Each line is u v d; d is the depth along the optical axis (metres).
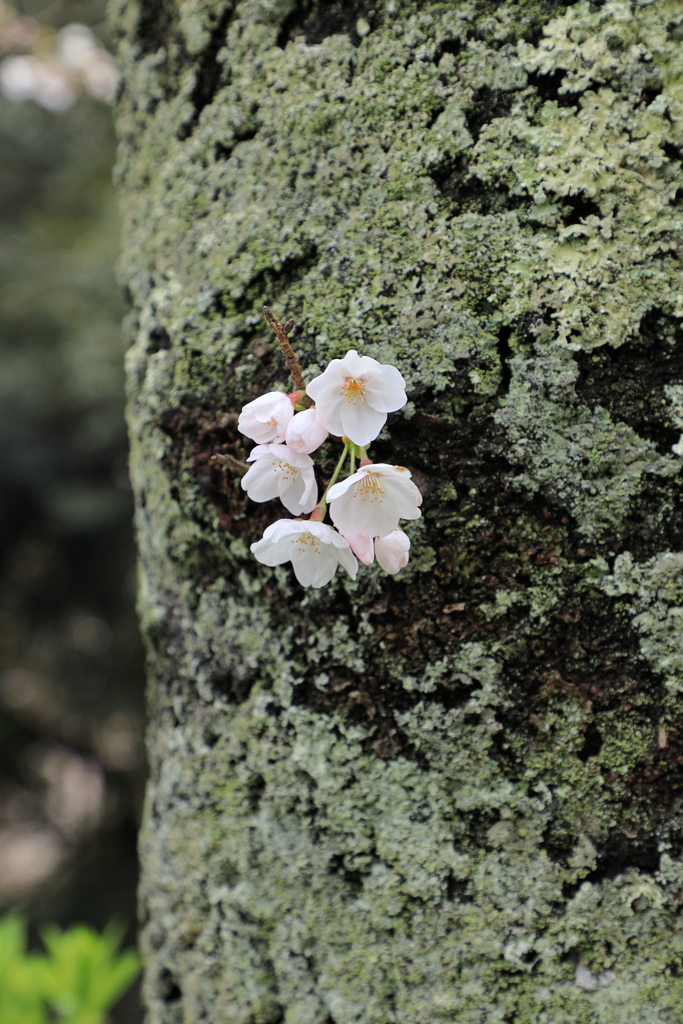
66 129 2.82
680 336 0.59
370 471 0.55
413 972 0.60
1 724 3.12
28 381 2.66
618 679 0.59
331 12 0.61
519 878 0.59
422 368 0.59
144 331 0.65
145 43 0.67
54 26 1.54
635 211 0.59
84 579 3.17
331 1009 0.61
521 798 0.59
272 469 0.58
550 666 0.59
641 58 0.59
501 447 0.59
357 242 0.60
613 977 0.59
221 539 0.62
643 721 0.59
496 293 0.59
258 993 0.62
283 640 0.61
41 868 3.31
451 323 0.59
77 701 3.05
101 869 2.94
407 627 0.60
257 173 0.62
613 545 0.59
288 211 0.61
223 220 0.63
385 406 0.56
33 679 3.24
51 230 2.85
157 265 0.65
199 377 0.62
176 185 0.64
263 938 0.62
